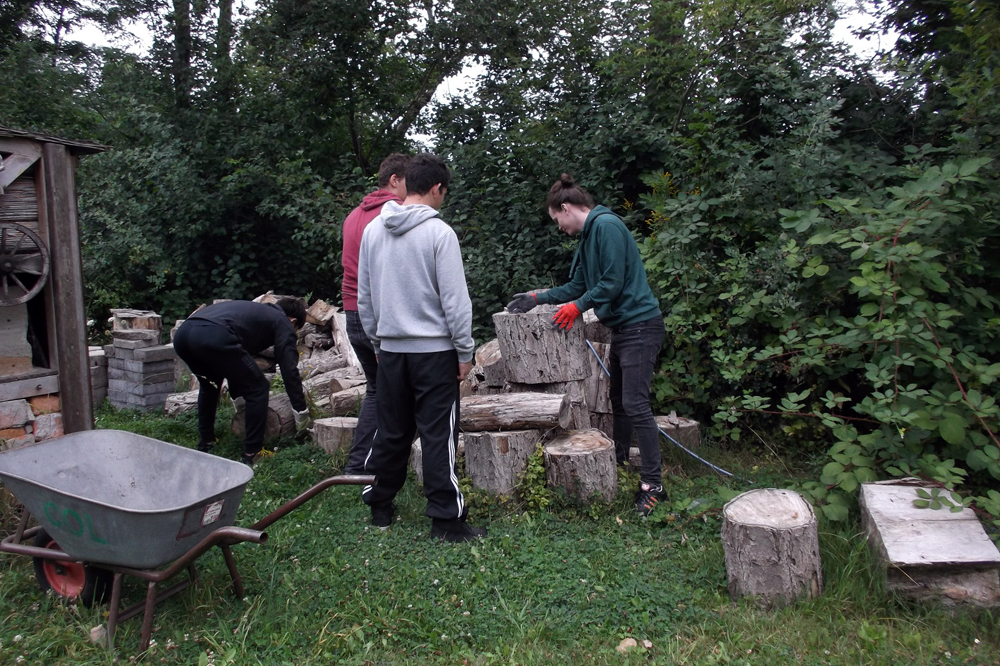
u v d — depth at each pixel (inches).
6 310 149.1
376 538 144.7
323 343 302.0
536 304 177.2
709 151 235.0
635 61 302.5
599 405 192.4
